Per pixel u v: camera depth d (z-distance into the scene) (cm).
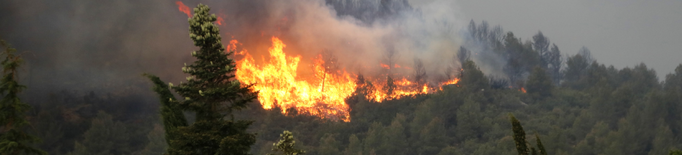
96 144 9944
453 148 11125
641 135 11412
